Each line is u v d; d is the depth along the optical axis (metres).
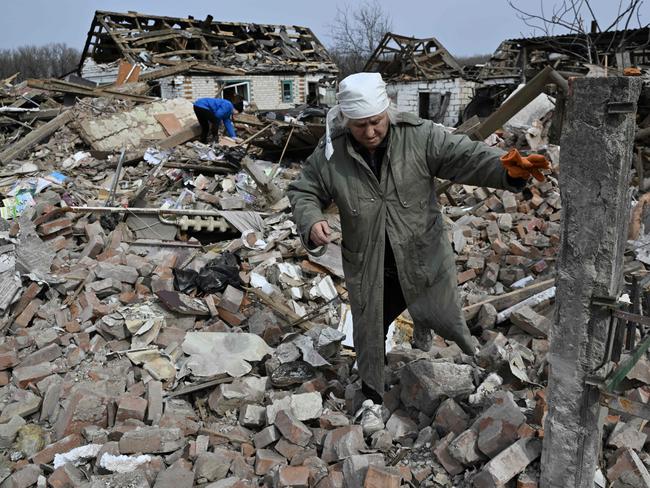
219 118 11.32
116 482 2.71
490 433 2.59
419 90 22.11
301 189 2.93
